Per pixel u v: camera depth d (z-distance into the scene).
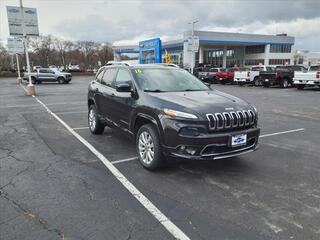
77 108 12.57
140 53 30.02
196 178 4.61
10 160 5.42
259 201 3.85
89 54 72.06
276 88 24.50
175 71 6.14
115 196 3.98
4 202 3.78
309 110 11.86
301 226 3.25
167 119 4.40
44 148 6.22
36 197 3.92
